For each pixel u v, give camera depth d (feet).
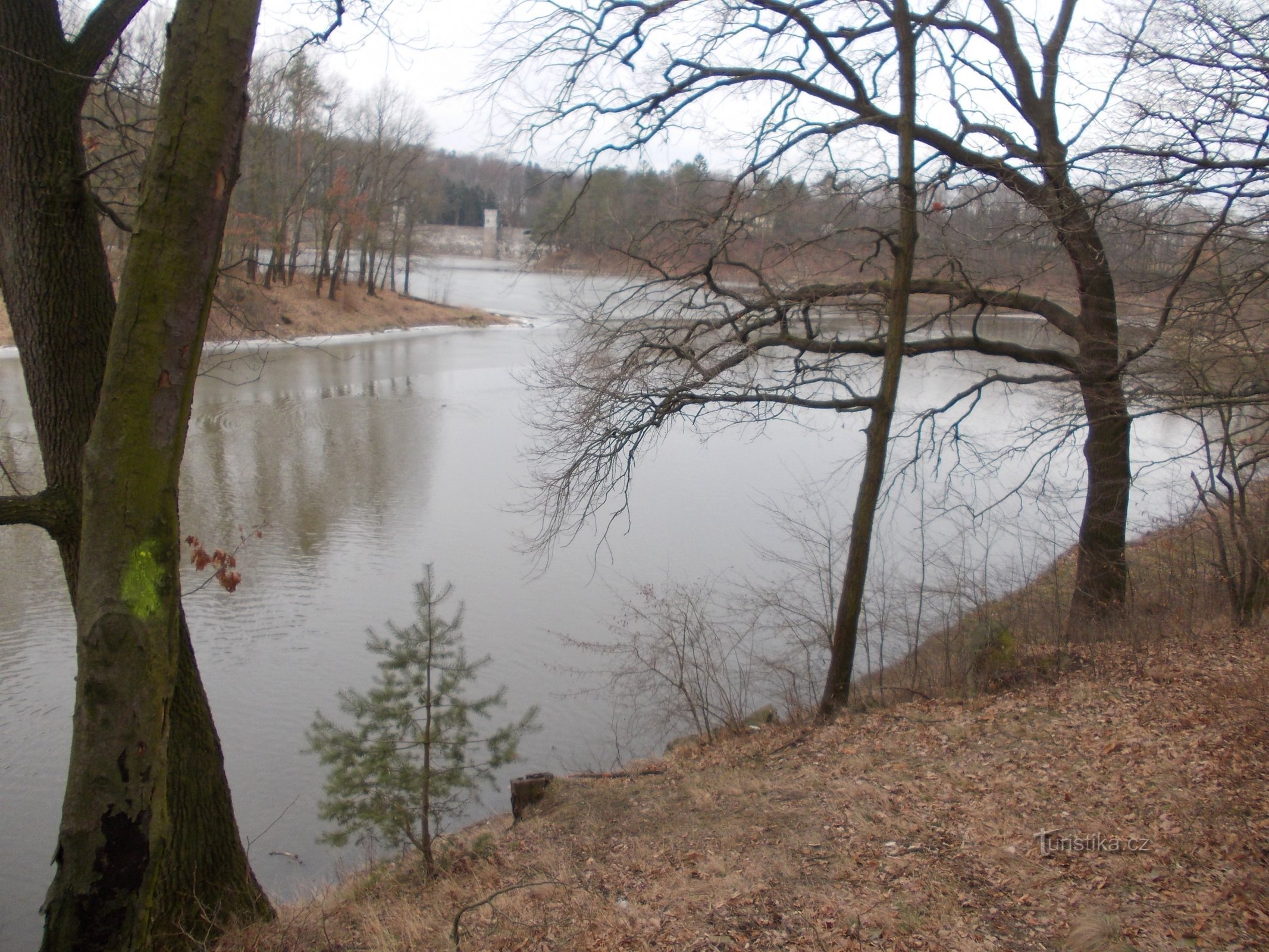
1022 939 15.58
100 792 12.44
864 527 30.30
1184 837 17.75
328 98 118.93
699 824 24.30
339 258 155.74
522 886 19.84
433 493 70.03
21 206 17.69
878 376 79.10
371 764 23.27
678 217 32.35
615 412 32.14
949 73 33.50
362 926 21.16
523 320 184.34
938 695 31.12
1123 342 33.94
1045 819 19.94
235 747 36.47
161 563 12.59
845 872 19.17
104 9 17.98
